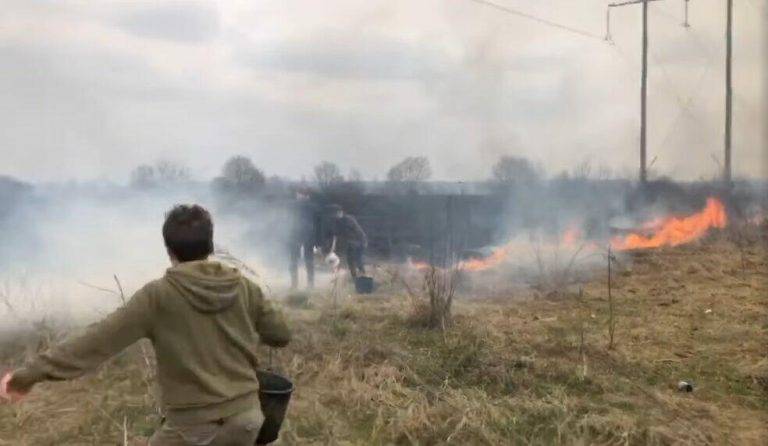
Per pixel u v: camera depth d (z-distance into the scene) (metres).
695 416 4.91
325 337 6.60
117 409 4.88
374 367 5.77
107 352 2.54
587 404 5.04
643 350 6.60
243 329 2.81
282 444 4.36
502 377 5.56
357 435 4.59
